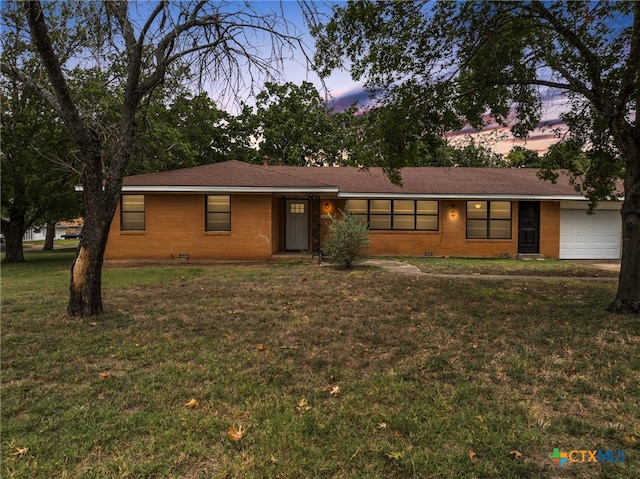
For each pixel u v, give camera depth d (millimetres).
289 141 26000
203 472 2355
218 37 6914
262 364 4074
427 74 7172
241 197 13516
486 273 10695
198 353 4391
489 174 17672
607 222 15578
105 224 6105
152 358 4246
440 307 6488
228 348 4562
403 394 3357
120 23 5734
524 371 3824
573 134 8117
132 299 7188
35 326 5414
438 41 6723
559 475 2322
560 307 6504
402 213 15688
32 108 14203
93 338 4891
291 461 2449
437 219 15641
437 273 10578
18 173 14781
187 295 7543
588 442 2652
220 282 9055
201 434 2754
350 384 3570
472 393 3369
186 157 19781
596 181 8320
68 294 7762
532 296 7453
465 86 7551
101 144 6625
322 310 6301
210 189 12883
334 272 10641
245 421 2936
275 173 14602
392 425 2857
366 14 6453
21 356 4301
